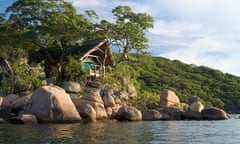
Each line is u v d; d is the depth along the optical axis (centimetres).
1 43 4641
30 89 4188
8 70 4606
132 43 5225
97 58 5091
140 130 2508
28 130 2320
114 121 3562
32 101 3088
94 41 5053
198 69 12200
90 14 5181
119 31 5138
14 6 4688
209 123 3591
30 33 4428
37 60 5162
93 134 2127
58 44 4956
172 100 4722
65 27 4591
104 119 3519
